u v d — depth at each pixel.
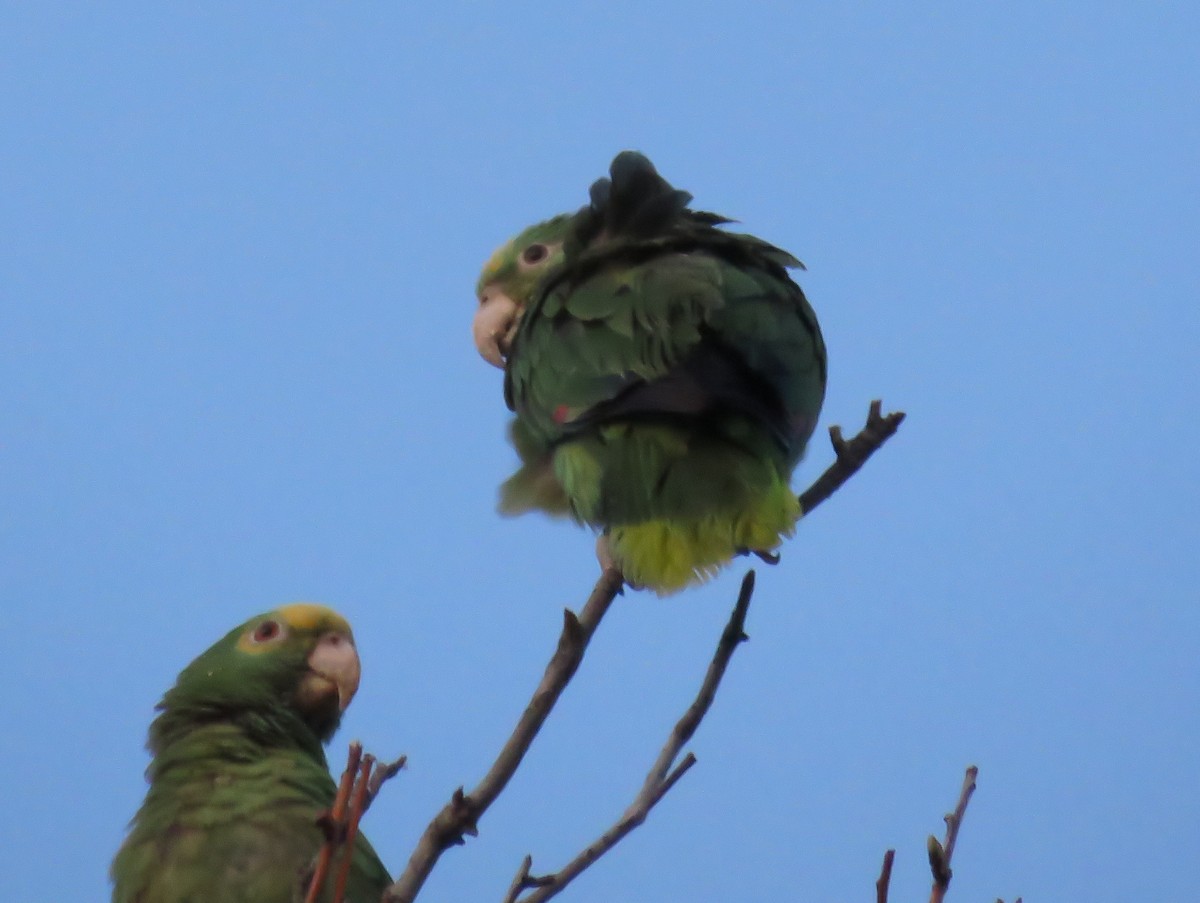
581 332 10.09
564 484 9.95
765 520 9.34
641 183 11.36
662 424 9.58
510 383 10.97
